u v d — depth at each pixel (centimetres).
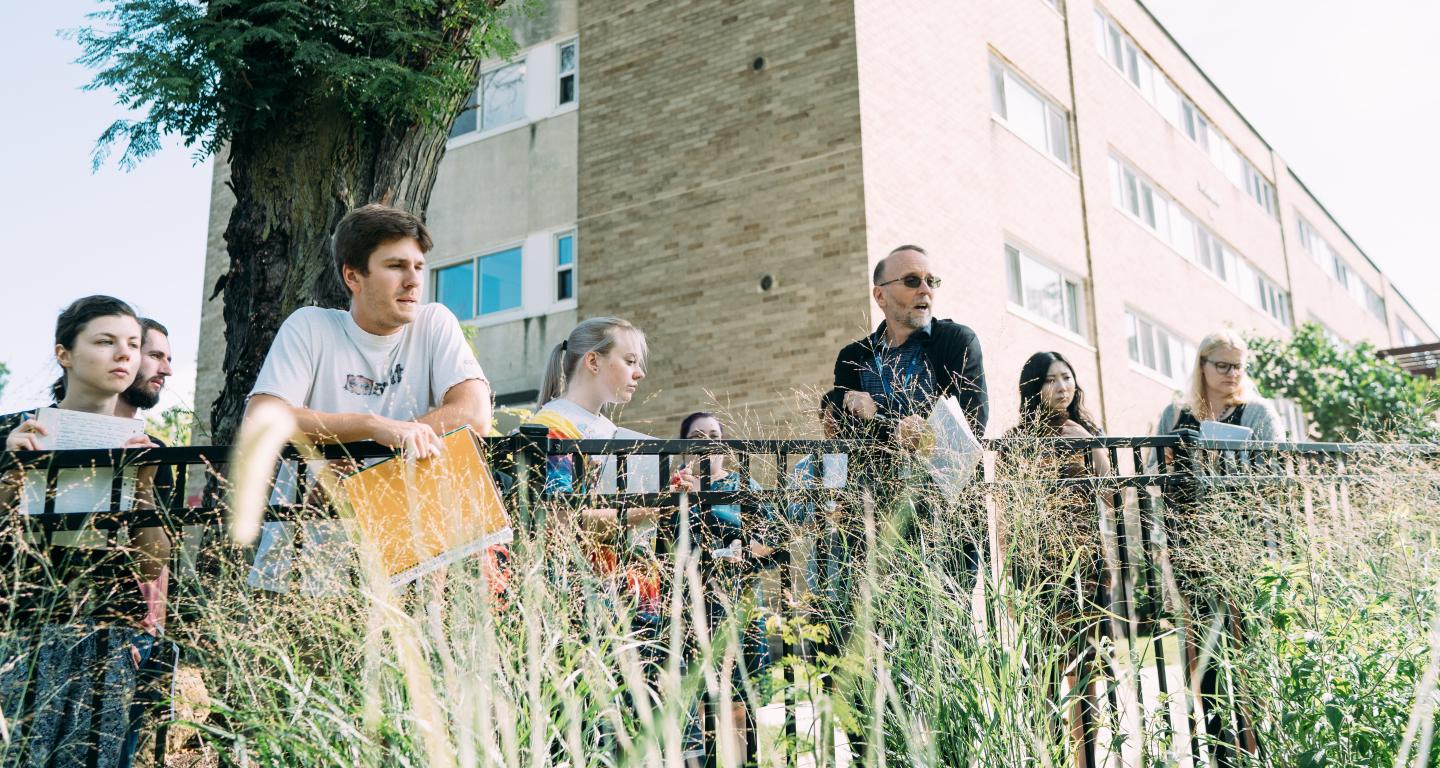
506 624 201
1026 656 243
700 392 877
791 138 861
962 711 229
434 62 546
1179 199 1545
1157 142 1484
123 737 214
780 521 251
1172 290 1432
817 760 219
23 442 237
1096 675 267
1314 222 2311
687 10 950
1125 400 1202
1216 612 287
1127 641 281
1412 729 212
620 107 984
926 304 336
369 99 519
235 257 528
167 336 351
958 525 257
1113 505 306
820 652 252
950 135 951
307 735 185
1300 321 2077
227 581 204
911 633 241
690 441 251
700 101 926
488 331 1053
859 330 797
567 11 1043
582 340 318
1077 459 344
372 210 267
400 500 213
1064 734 247
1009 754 225
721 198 895
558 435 281
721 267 883
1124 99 1384
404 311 265
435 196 1127
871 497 255
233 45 493
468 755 163
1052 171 1141
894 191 850
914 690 230
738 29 910
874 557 242
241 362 506
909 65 907
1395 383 1487
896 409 314
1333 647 279
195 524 215
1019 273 1052
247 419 241
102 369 284
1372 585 292
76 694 215
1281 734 272
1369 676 271
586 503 236
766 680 235
